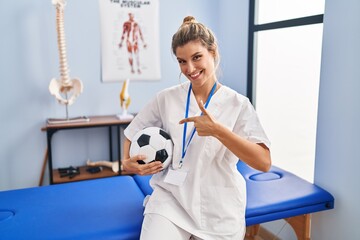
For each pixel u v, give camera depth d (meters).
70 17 2.53
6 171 2.55
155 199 1.36
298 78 2.10
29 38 2.46
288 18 2.17
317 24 1.92
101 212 1.47
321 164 1.83
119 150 2.55
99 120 2.49
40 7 2.45
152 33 2.76
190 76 1.23
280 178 1.88
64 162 2.69
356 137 1.60
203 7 2.89
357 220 1.63
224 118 1.30
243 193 1.36
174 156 1.35
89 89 2.66
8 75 2.45
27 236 1.28
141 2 2.69
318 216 1.85
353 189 1.64
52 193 1.68
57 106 2.60
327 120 1.76
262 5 2.41
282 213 1.56
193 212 1.29
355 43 1.57
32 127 2.57
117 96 2.75
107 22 2.62
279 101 2.29
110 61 2.68
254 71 2.52
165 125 1.43
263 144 1.24
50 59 2.54
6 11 2.38
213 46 1.23
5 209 1.51
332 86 1.72
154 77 2.83
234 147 1.13
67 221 1.39
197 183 1.30
